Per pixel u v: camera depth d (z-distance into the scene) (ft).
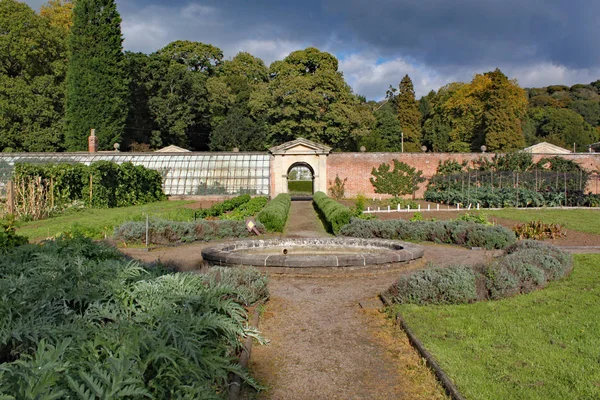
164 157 123.13
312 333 21.89
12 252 25.45
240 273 26.63
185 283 19.86
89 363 11.25
